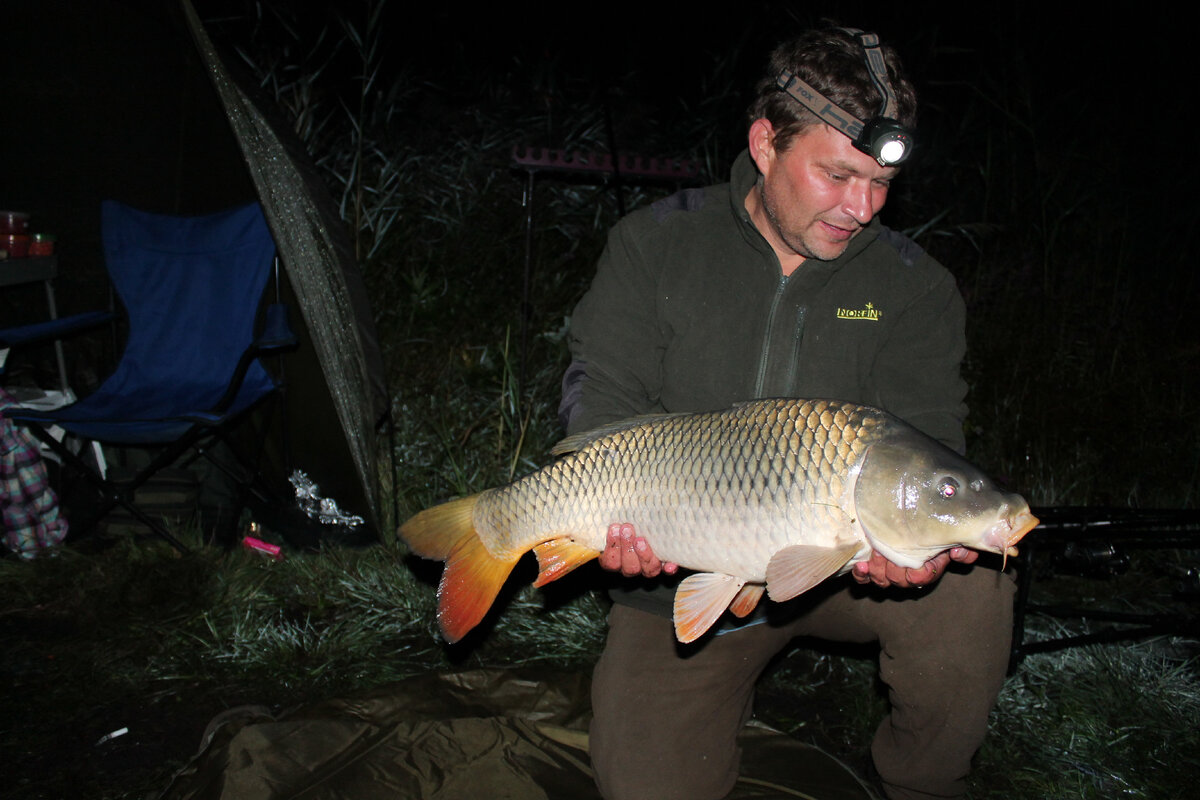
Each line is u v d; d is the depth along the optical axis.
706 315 1.47
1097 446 3.03
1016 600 1.93
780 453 1.25
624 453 1.32
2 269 2.42
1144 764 1.80
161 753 1.74
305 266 2.29
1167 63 4.38
